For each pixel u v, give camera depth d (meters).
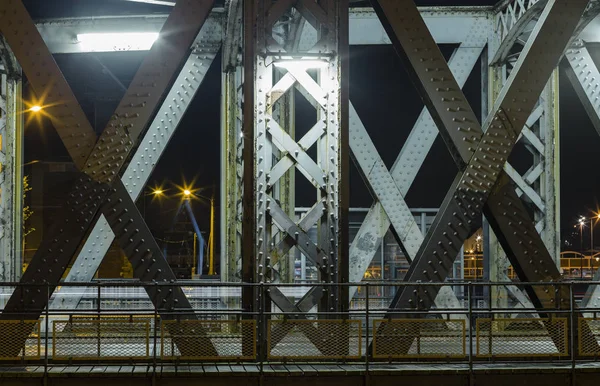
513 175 14.75
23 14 8.69
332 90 9.02
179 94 13.26
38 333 8.67
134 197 12.87
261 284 8.59
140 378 8.31
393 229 13.38
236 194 13.87
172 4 13.79
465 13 14.91
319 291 8.92
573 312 9.17
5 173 14.30
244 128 8.88
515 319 9.30
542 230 14.80
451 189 9.28
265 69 8.92
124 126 8.80
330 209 8.95
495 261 15.09
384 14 9.20
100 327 8.83
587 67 13.82
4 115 14.27
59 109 8.73
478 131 9.30
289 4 9.01
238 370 8.43
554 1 9.48
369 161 13.30
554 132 14.77
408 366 8.83
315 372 8.43
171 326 8.77
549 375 8.85
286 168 8.91
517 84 9.41
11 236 14.28
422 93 9.42
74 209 8.68
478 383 8.70
